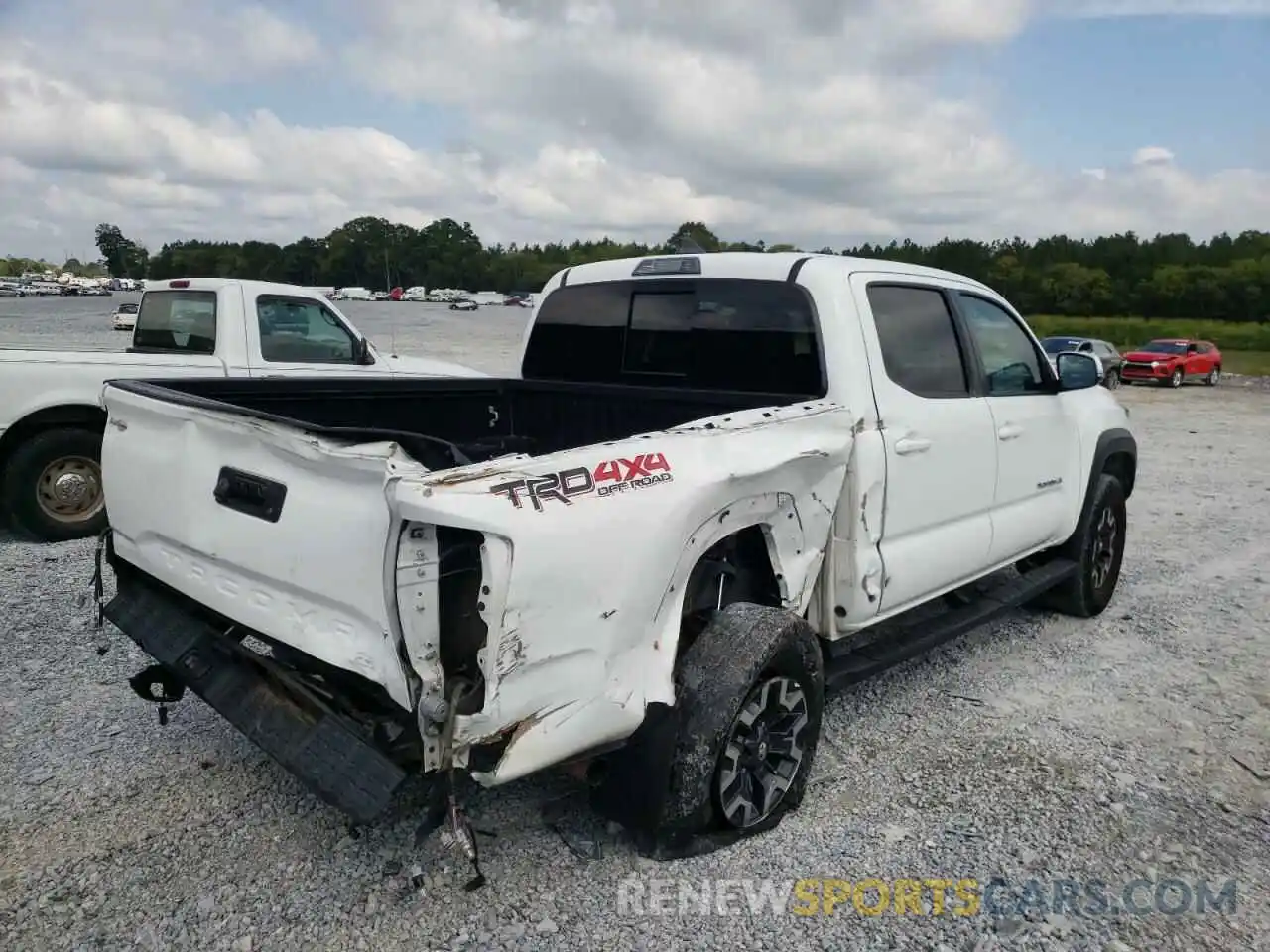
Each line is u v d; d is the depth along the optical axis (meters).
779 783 3.32
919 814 3.47
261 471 2.79
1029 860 3.21
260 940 2.70
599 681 2.69
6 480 6.80
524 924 2.79
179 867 3.02
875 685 4.69
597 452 2.71
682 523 2.85
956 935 2.82
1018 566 5.70
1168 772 3.85
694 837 3.14
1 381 6.70
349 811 2.40
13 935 2.69
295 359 8.05
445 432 4.79
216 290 7.73
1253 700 4.60
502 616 2.39
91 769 3.62
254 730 2.77
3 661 4.61
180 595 3.43
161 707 3.74
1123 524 6.04
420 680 2.38
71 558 6.51
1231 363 49.69
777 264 3.99
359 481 2.47
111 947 2.65
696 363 4.29
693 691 3.02
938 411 4.12
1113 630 5.63
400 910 2.84
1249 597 6.38
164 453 3.20
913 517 4.00
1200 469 12.44
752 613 3.21
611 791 3.04
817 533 3.56
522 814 3.36
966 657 5.10
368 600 2.46
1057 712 4.41
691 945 2.74
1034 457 4.93
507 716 2.47
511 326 44.09
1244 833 3.41
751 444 3.18
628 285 4.59
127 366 7.21
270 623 2.81
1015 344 4.95
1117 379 31.33
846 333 3.75
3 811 3.31
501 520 2.38
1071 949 2.78
